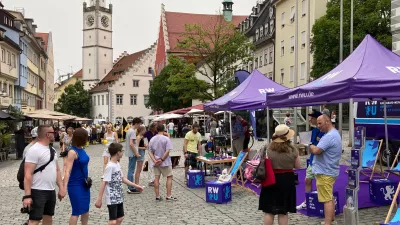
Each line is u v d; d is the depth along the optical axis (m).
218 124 35.22
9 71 43.78
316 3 40.44
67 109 102.12
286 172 6.43
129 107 93.44
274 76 50.75
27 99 56.00
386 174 12.61
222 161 11.74
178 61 43.31
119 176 6.69
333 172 7.11
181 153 24.88
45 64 79.31
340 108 21.58
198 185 12.27
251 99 14.09
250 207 9.45
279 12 49.28
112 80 96.12
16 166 19.59
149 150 10.41
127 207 9.67
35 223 6.04
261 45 55.41
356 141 7.14
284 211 6.39
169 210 9.30
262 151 6.54
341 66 9.12
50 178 6.16
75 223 6.52
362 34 29.39
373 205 8.94
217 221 8.27
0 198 11.09
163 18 83.38
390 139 15.41
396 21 18.80
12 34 46.50
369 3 30.05
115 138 12.03
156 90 61.78
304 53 42.62
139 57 94.12
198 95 43.03
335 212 8.27
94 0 117.12
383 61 8.56
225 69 43.56
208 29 44.19
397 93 7.53
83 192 6.58
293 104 9.73
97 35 116.69
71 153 6.47
